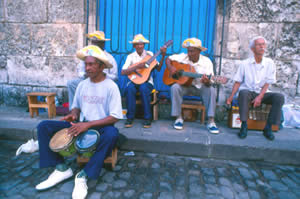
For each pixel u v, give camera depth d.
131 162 2.47
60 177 1.96
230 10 3.43
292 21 3.29
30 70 4.07
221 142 2.66
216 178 2.19
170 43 3.30
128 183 2.04
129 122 3.14
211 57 3.87
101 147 1.88
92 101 2.01
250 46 2.98
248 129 3.15
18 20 3.95
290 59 3.38
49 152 1.92
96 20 3.99
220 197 1.88
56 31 3.88
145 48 4.02
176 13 3.88
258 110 3.08
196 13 3.85
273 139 2.77
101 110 2.02
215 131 2.95
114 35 4.08
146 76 3.14
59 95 4.03
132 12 3.97
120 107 2.02
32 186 1.96
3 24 4.00
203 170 2.35
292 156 2.53
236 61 3.53
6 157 2.51
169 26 3.93
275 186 2.08
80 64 3.23
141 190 1.94
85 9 3.86
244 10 3.39
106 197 1.83
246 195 1.92
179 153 2.70
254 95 2.95
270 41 3.40
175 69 3.07
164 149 2.72
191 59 3.12
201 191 1.96
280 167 2.48
